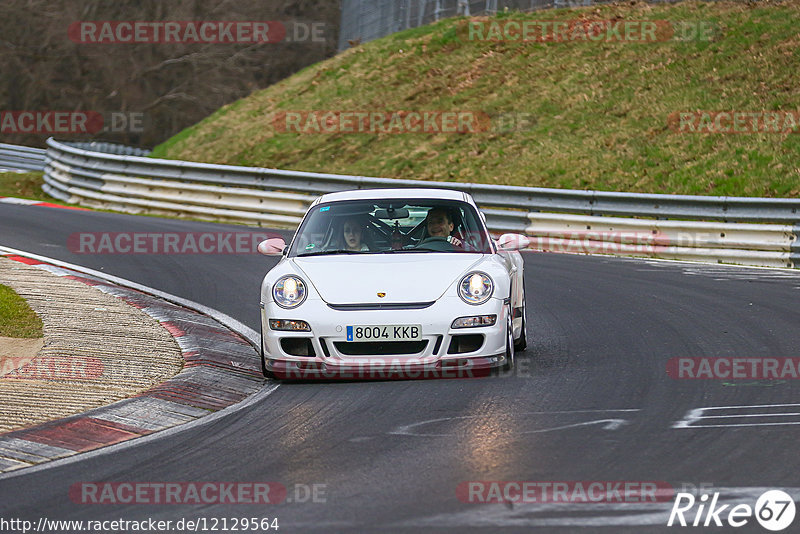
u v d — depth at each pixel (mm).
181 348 29906
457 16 107438
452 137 82500
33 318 32594
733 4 91375
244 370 27953
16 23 152125
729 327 32438
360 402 23094
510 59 93750
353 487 16406
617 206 58281
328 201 29469
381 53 103750
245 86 154500
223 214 69875
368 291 25156
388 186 65625
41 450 19656
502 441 19125
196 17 153500
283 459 18484
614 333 32062
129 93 153375
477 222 28609
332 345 24688
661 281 44250
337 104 95062
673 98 78375
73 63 153000
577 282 44156
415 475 16969
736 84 77375
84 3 153125
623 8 96938
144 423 22016
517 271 29141
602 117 79000
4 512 15766
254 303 39000
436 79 94250
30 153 107500
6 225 59438
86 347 29031
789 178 63250
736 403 22125
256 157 88500
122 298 37906
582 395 23234
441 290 25141
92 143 93188
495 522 14344
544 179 71812
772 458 17484
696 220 55719
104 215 67375
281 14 155000
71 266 46719
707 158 68312
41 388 24406
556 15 99562
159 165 74000
